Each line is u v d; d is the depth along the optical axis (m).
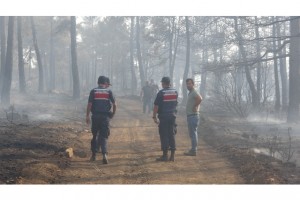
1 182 6.09
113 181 6.72
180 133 13.74
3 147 8.95
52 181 6.53
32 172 6.72
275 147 10.64
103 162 8.22
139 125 16.02
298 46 18.98
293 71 18.88
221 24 25.17
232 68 19.73
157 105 8.84
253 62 19.17
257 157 8.83
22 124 13.41
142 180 6.87
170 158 8.74
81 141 11.11
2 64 27.64
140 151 9.92
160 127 8.83
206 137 12.63
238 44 21.02
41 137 10.78
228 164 8.43
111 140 11.76
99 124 8.45
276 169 7.58
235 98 20.55
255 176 7.07
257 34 26.19
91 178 6.89
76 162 8.23
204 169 7.89
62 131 12.60
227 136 12.30
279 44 29.20
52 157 8.36
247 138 12.38
